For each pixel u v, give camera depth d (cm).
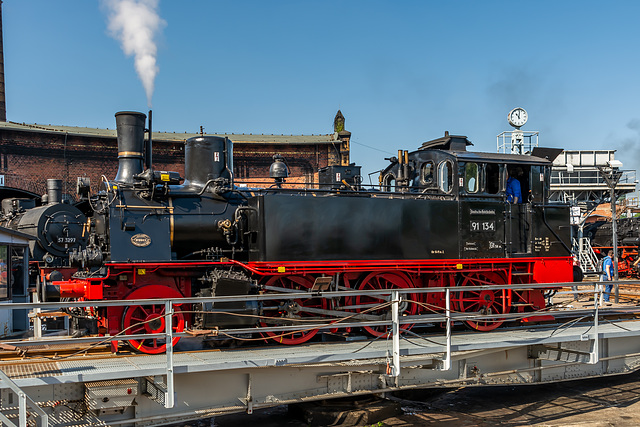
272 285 938
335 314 934
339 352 791
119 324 833
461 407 988
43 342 679
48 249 1702
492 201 1090
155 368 666
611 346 1047
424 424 881
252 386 755
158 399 678
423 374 876
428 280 1055
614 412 950
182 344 946
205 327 841
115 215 870
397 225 1004
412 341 914
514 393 1084
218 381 742
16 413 644
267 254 912
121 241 864
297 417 908
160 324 853
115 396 670
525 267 1128
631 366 1066
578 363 959
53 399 661
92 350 846
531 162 1119
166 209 916
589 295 2061
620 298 1991
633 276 2828
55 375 622
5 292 1210
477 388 1123
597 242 3031
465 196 1063
